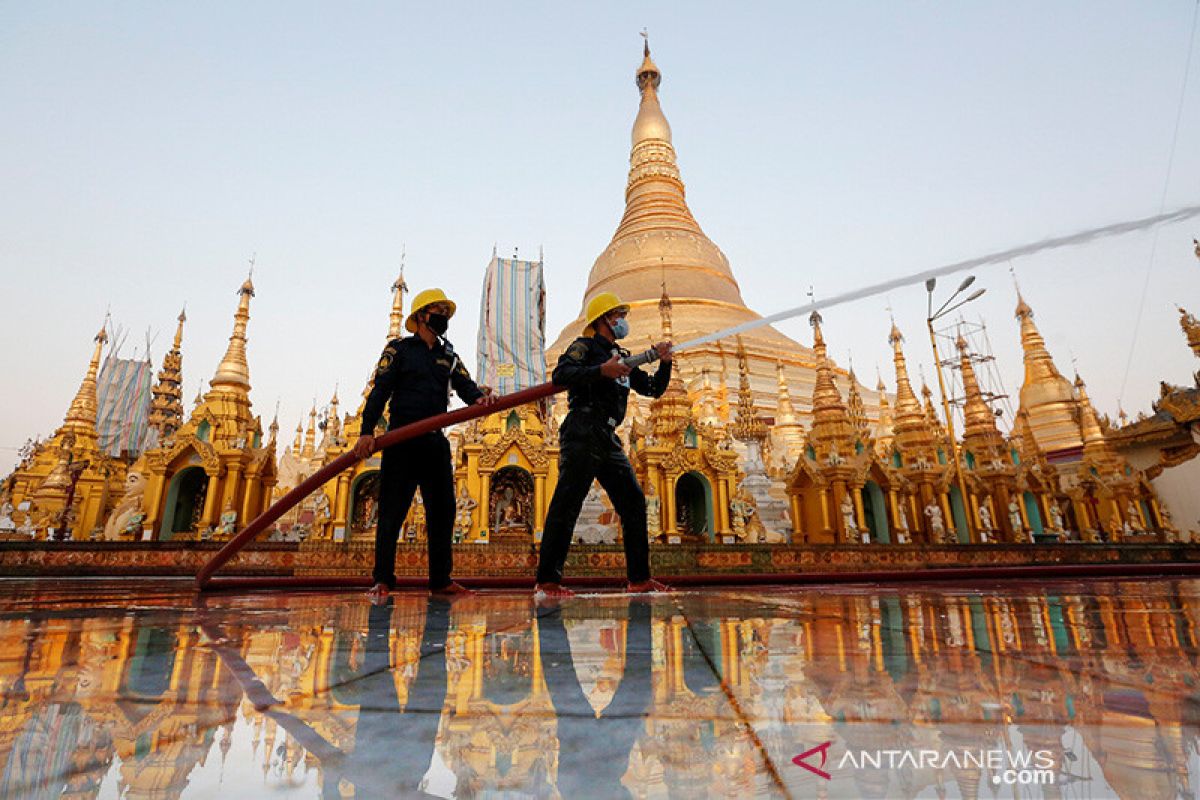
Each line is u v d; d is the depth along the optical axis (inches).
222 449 1021.2
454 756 45.3
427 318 310.3
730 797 35.8
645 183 2748.5
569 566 794.2
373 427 288.2
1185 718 52.7
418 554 759.1
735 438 1407.5
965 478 1358.3
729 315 2249.0
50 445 1432.1
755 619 138.3
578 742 48.8
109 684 71.0
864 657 86.2
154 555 728.3
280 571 756.6
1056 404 2121.1
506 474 1097.4
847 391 2196.1
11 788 35.9
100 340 1541.6
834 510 1147.3
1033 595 215.6
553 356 2201.0
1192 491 1787.6
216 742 48.5
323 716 57.6
